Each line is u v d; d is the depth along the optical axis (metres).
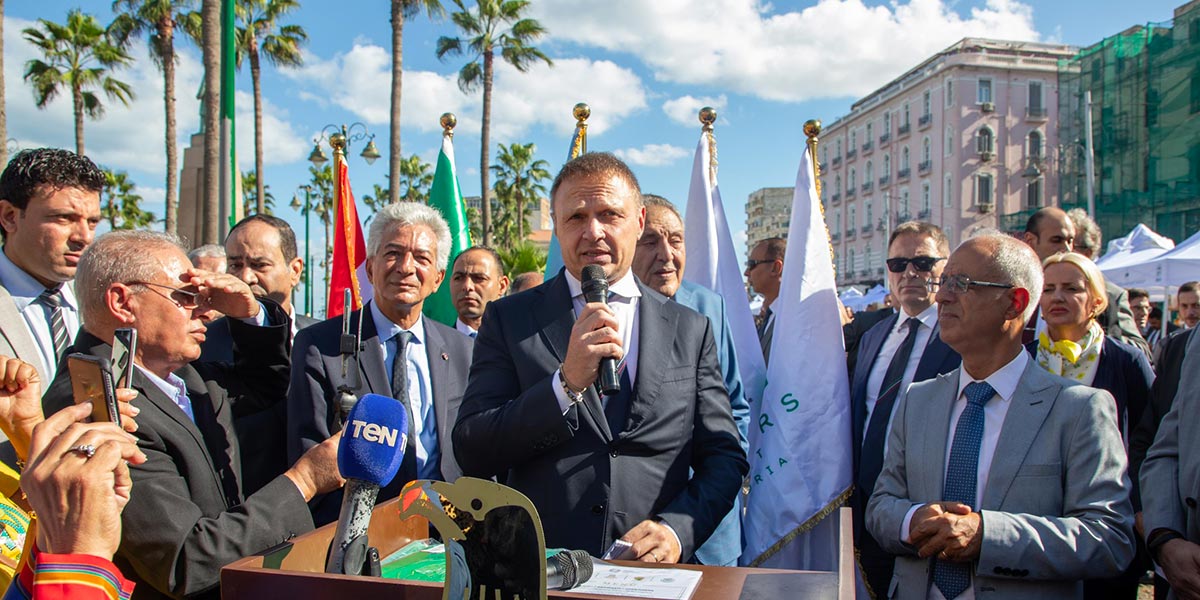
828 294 3.58
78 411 1.44
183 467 2.09
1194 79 30.05
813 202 3.72
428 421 3.18
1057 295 3.41
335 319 3.21
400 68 18.89
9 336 2.90
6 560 1.81
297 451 2.81
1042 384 2.48
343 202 4.91
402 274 3.14
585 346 2.06
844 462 3.39
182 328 2.19
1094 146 34.00
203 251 3.91
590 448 2.29
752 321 3.96
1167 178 30.89
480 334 2.56
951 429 2.60
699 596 1.32
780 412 3.48
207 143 9.90
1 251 3.14
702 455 2.52
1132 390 3.42
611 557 2.01
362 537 1.54
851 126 62.47
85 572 1.31
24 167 3.00
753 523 3.45
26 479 1.34
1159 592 2.93
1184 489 2.48
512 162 45.31
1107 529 2.22
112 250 2.16
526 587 1.15
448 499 1.23
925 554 2.32
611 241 2.42
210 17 10.12
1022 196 50.09
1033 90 50.41
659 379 2.41
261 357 2.86
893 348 3.59
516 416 2.14
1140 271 10.16
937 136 51.44
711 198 4.16
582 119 4.03
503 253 20.27
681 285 3.54
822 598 1.29
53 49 26.30
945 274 2.60
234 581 1.33
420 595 1.24
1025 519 2.26
